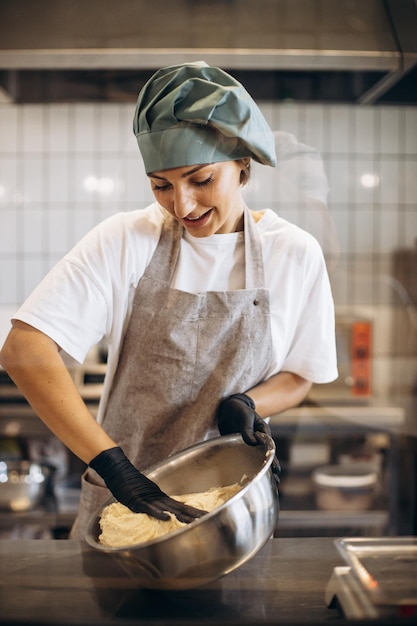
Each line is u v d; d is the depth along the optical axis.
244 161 1.03
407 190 1.49
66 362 1.07
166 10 1.27
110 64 1.26
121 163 1.63
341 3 1.28
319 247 1.16
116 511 0.91
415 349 1.55
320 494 1.60
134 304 1.09
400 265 1.50
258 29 1.28
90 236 1.09
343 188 1.49
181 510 0.87
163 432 1.13
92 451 0.97
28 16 1.24
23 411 1.60
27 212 1.62
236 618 0.78
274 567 0.88
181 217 1.00
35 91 1.57
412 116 1.46
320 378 1.18
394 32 1.29
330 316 1.18
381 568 0.87
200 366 1.09
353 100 1.47
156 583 0.79
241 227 1.11
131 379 1.11
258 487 0.83
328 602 0.81
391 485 1.58
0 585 0.84
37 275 1.63
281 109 1.51
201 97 0.94
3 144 1.60
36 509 1.65
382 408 1.58
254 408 1.10
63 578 0.85
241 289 1.11
